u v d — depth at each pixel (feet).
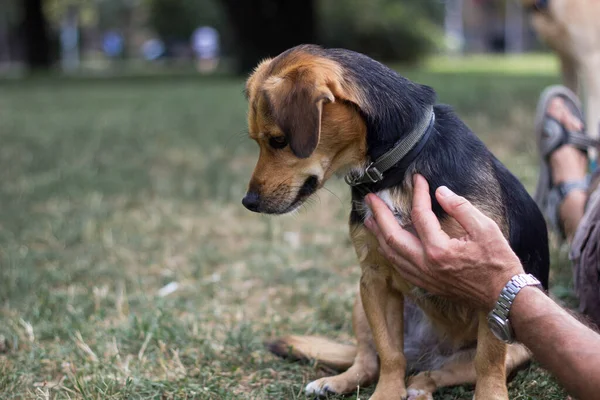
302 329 4.54
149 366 4.09
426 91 3.71
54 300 4.90
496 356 3.43
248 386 3.90
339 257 5.70
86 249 6.03
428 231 3.31
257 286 5.25
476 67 30.53
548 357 2.94
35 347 4.28
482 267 3.19
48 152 10.20
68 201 7.52
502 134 9.57
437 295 3.56
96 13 64.39
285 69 3.53
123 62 56.29
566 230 4.82
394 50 32.68
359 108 3.50
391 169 3.56
